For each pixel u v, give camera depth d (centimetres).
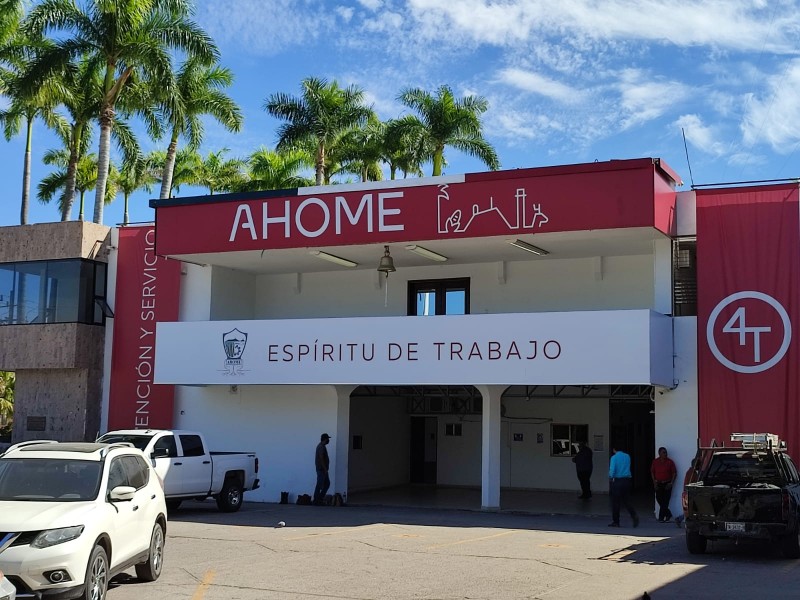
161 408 2588
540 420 2822
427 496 2633
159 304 2614
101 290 2659
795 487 1398
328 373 2192
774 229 2008
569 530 1759
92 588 892
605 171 1988
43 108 3947
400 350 2123
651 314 1912
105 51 3191
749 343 1989
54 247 2633
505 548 1452
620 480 1862
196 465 1969
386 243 2211
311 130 4088
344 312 2700
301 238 2264
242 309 2727
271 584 1085
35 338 2608
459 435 3027
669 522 1945
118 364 2627
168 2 3203
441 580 1123
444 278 2589
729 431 1975
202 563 1259
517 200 2064
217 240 2348
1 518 877
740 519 1335
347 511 2148
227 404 2556
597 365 1922
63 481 988
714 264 2036
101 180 3198
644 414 3064
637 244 2222
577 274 2438
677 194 2117
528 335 1997
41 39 3253
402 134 4141
